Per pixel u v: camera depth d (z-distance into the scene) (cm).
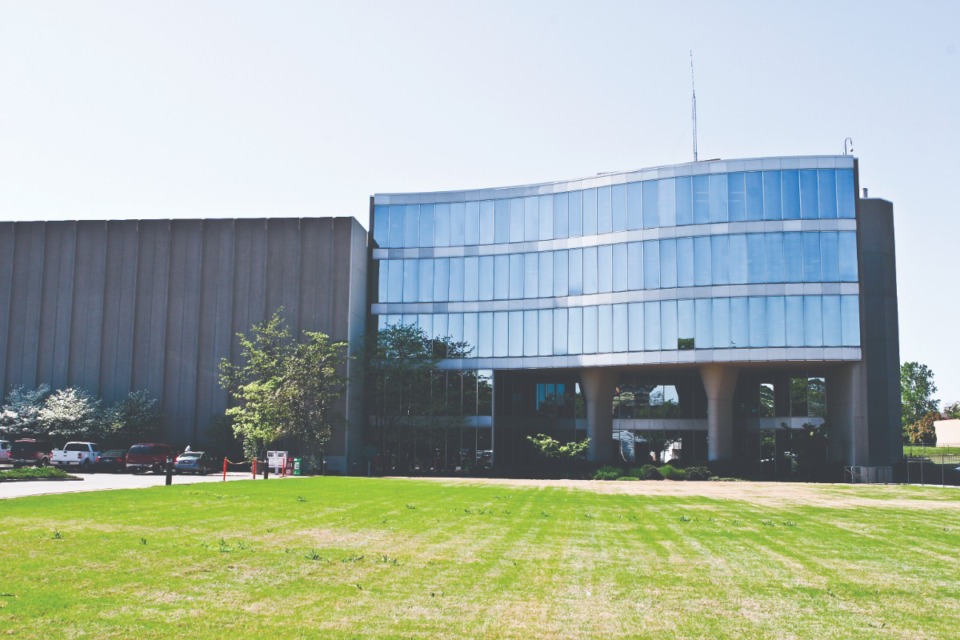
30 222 6512
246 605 1086
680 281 5541
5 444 4975
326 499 2633
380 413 6109
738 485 4419
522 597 1184
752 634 1013
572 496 3138
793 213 5394
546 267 6081
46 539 1541
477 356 6166
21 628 935
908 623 1084
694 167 5594
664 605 1155
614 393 6262
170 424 6175
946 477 5538
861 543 1842
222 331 6209
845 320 5284
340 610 1076
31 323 6406
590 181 5978
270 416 5450
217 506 2267
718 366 5531
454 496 2962
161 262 6350
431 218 6406
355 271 6222
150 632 942
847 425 5416
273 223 6266
